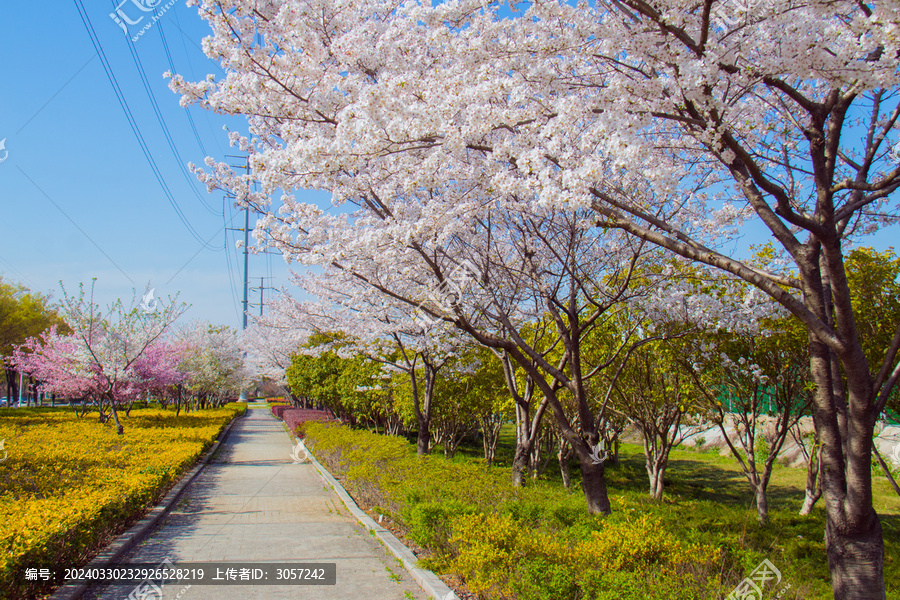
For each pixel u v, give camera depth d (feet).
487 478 25.88
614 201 12.80
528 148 12.22
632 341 30.42
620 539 13.44
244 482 36.09
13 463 26.94
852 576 12.33
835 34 11.36
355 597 14.67
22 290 98.27
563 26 12.34
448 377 46.78
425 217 15.81
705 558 12.82
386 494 24.04
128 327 56.65
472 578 14.56
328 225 20.56
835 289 11.29
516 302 27.22
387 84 12.06
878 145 14.08
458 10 12.26
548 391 20.56
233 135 20.31
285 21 12.84
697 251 12.15
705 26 10.84
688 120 11.71
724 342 28.12
